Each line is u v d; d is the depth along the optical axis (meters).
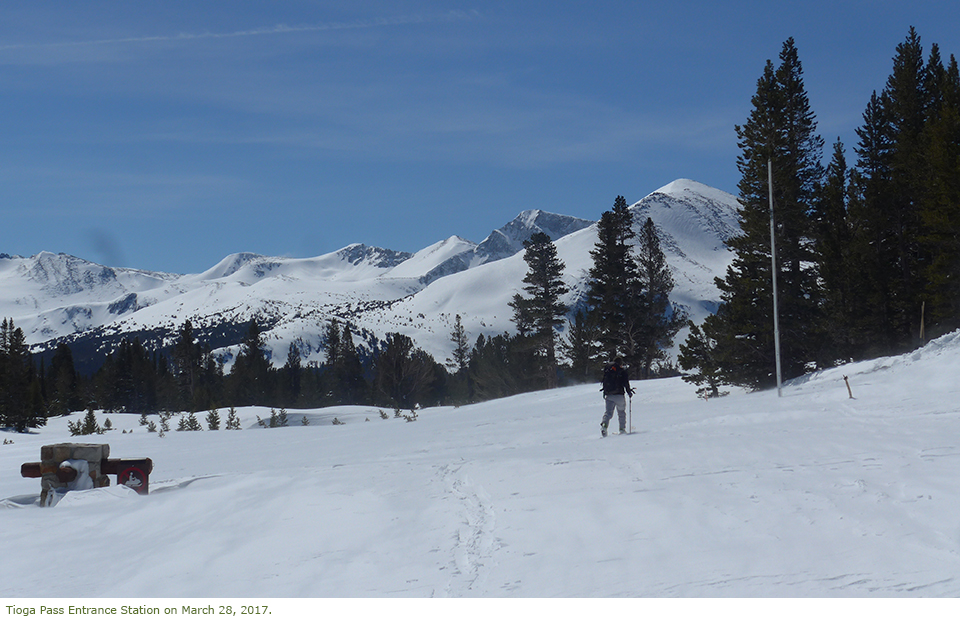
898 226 38.88
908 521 6.64
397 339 81.38
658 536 6.74
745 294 31.33
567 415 24.09
